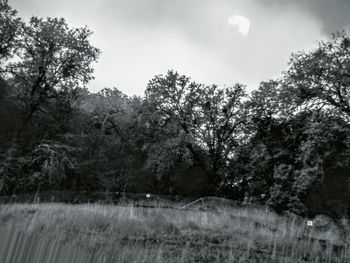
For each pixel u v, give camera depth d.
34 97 31.67
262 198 26.03
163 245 8.45
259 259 7.96
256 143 28.84
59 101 33.19
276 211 21.50
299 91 25.45
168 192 37.31
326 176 23.11
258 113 28.31
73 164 29.98
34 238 5.18
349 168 23.09
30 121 32.22
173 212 13.41
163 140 35.03
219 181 34.28
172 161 34.25
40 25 32.78
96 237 8.24
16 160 28.58
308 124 23.67
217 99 36.53
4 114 30.77
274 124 26.83
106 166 35.78
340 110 23.28
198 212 13.83
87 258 4.58
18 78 31.58
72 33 33.59
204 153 36.84
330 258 8.45
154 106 36.97
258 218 14.12
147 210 13.61
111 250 6.79
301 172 21.91
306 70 25.25
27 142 31.33
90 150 33.88
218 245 8.95
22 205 14.26
